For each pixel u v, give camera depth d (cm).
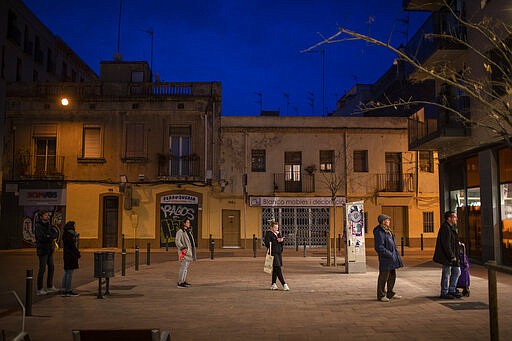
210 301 1006
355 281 1298
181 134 2830
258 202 2838
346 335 712
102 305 972
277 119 2925
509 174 1515
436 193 2909
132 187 2778
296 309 911
